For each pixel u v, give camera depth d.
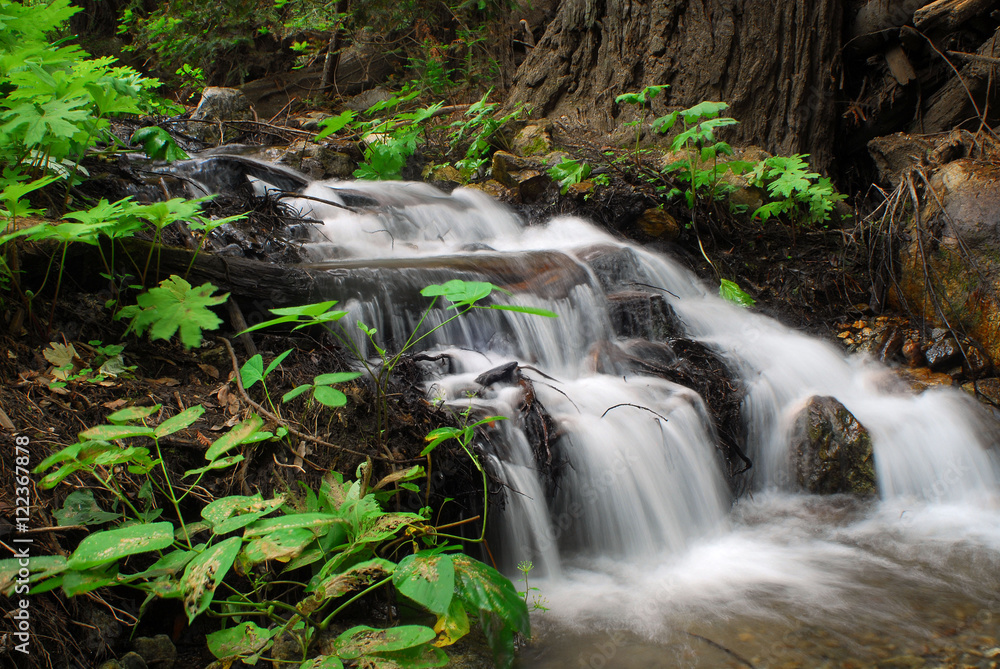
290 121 8.39
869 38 7.19
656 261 5.36
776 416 4.33
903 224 5.54
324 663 2.01
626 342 4.52
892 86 7.12
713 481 3.79
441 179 6.92
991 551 3.44
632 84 7.65
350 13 9.78
